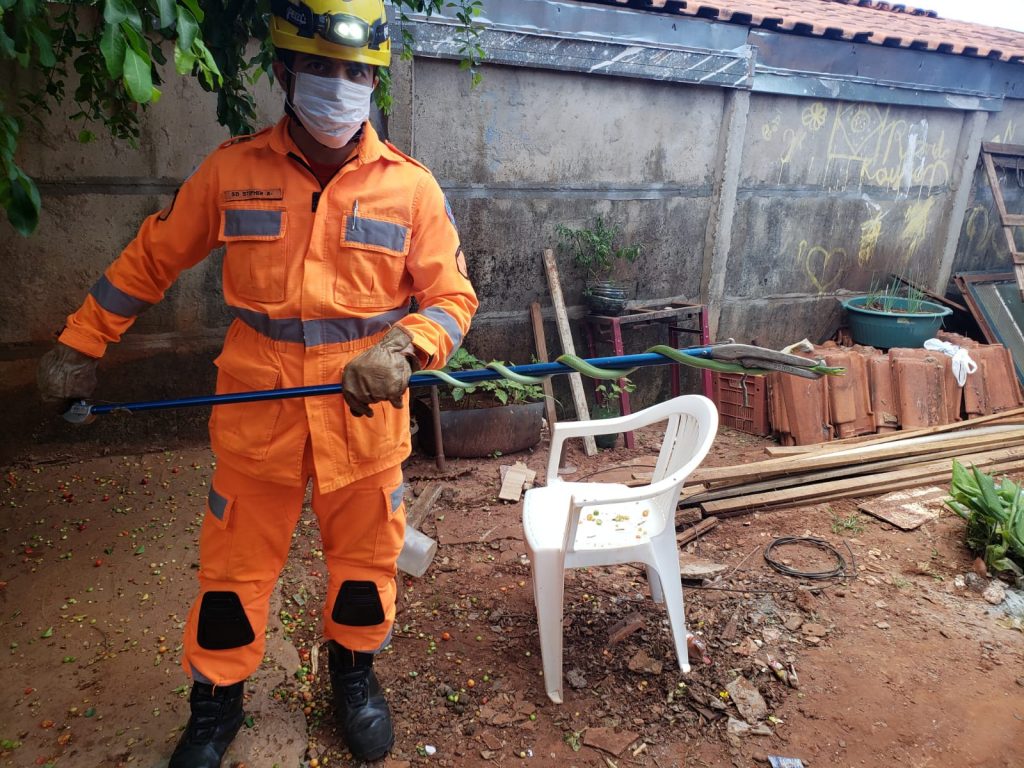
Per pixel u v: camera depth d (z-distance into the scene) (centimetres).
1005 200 694
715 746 235
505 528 369
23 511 352
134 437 413
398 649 274
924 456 452
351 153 182
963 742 239
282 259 178
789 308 613
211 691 207
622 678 263
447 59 427
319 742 229
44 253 374
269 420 185
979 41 670
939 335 605
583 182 495
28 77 346
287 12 162
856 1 770
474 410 436
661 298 550
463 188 458
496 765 225
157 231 185
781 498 402
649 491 239
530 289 495
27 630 271
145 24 250
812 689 261
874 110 592
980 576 336
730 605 307
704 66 501
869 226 627
